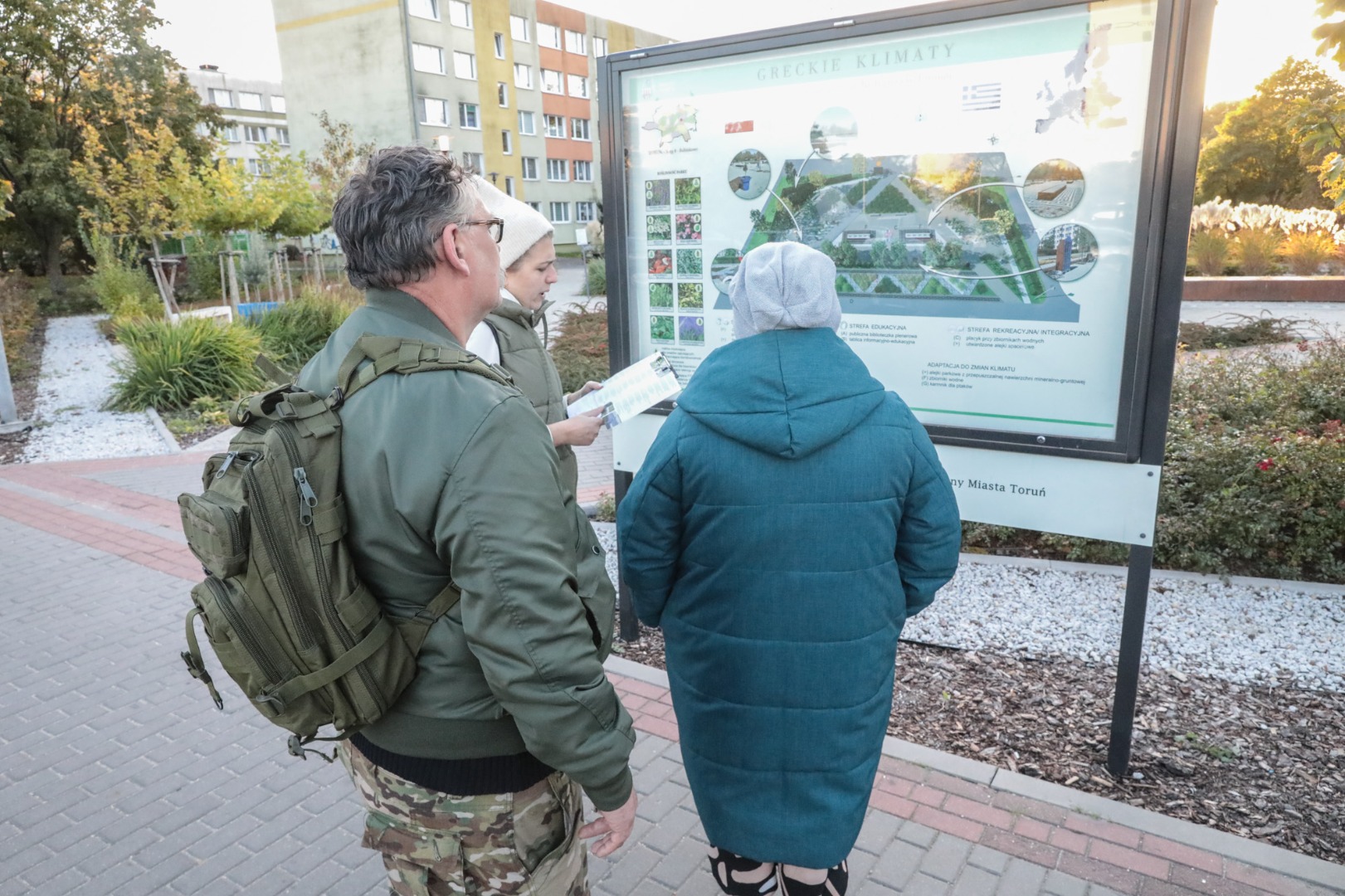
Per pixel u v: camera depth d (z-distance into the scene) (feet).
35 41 89.45
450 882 4.84
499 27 168.76
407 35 151.23
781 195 10.45
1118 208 8.44
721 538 5.55
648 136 11.24
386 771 4.79
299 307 45.06
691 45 10.43
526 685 4.15
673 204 11.30
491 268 4.85
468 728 4.56
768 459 5.44
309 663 4.23
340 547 4.24
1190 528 14.89
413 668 4.49
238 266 63.10
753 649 5.59
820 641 5.52
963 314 9.45
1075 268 8.77
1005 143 8.90
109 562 17.21
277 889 8.25
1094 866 7.92
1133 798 9.07
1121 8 8.04
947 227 9.38
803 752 5.61
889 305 9.91
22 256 109.60
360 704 4.35
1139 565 8.85
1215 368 22.74
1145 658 12.05
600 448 27.86
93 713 11.57
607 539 17.67
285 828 9.14
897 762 9.54
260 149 60.13
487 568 4.09
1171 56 7.64
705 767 5.90
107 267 65.36
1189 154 7.76
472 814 4.72
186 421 31.91
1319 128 18.22
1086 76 8.34
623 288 11.92
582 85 192.75
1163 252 8.07
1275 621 13.00
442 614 4.45
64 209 86.33
